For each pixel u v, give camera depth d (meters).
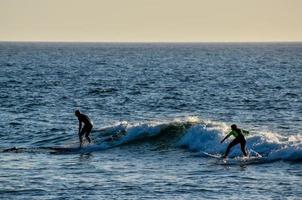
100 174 70.38
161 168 73.56
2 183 66.06
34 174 70.56
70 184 65.50
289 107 138.38
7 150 86.12
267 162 74.06
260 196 59.91
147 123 92.38
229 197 59.88
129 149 86.25
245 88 190.38
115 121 115.94
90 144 89.19
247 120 116.62
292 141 78.00
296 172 69.00
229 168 72.19
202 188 63.28
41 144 93.00
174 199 59.38
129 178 68.12
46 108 135.88
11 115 123.69
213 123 89.69
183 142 85.94
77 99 155.25
